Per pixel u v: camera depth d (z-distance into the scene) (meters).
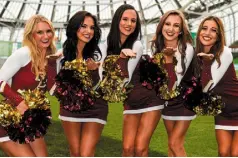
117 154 5.29
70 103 3.33
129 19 3.58
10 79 3.31
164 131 6.99
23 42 3.28
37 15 3.31
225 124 3.69
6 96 3.17
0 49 30.38
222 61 3.54
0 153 5.07
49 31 3.32
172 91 3.58
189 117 3.82
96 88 3.52
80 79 3.34
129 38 3.68
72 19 3.53
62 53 3.37
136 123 3.82
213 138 6.48
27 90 3.27
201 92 3.56
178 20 3.67
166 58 3.58
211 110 3.55
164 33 3.71
